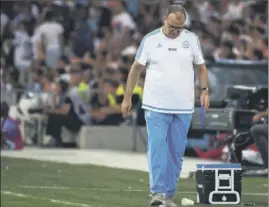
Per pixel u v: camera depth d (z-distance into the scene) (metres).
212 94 57.75
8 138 63.16
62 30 81.69
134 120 63.75
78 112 66.06
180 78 34.28
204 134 56.28
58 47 80.31
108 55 74.25
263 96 48.81
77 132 66.00
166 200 34.56
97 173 48.16
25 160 55.03
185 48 34.31
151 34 34.38
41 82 69.12
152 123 34.41
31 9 84.50
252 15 83.06
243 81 58.94
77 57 80.19
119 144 64.62
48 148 65.00
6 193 40.22
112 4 86.56
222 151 54.09
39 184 43.56
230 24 77.06
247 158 48.06
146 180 45.16
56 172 48.62
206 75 34.88
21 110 65.88
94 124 66.44
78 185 43.16
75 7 85.38
